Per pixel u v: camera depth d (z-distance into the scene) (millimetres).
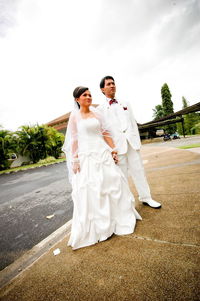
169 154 8188
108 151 2158
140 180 2471
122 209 2043
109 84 2359
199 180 3195
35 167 15383
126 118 2398
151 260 1429
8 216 3723
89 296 1219
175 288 1145
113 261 1513
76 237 1836
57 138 22031
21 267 1783
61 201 4105
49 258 1789
